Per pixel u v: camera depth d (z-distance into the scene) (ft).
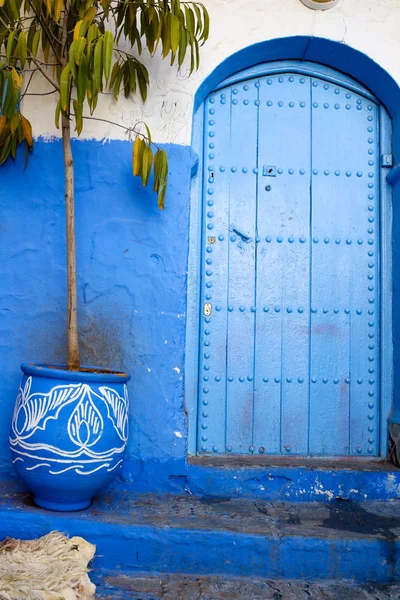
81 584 7.31
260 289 11.18
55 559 7.57
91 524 8.30
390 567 8.32
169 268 10.28
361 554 8.32
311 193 11.44
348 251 11.39
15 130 9.67
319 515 9.29
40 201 10.28
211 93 11.44
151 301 10.23
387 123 11.55
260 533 8.39
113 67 9.82
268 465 10.18
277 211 11.34
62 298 10.18
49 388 8.14
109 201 10.33
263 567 8.30
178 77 10.62
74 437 8.03
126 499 9.50
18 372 10.07
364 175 11.54
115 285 10.22
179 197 10.39
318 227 11.39
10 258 10.21
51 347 10.11
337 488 10.00
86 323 10.14
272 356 11.06
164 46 9.06
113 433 8.36
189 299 11.03
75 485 8.21
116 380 8.50
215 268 11.14
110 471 8.45
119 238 10.28
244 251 11.22
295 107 11.54
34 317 10.14
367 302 11.32
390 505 9.84
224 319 11.05
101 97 10.48
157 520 8.61
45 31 9.11
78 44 7.75
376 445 11.03
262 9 10.93
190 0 10.81
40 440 8.04
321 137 11.53
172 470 9.94
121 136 10.43
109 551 8.28
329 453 10.94
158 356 10.14
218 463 10.25
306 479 9.99
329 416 11.02
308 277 11.28
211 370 10.93
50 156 10.35
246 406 10.91
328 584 8.17
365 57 10.95
